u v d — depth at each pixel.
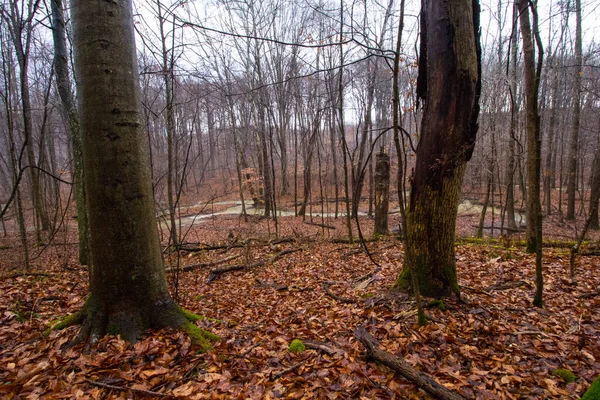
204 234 14.29
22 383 2.48
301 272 7.23
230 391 2.59
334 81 14.30
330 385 2.70
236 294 6.08
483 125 14.07
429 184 4.08
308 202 22.84
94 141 2.85
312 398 2.54
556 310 4.06
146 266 3.17
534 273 5.52
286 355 3.23
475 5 3.84
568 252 7.12
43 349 2.91
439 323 3.62
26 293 5.14
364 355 3.10
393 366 2.76
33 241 12.58
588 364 2.89
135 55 3.03
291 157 32.88
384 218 11.21
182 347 3.05
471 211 19.92
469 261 6.58
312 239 10.91
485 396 2.49
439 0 3.77
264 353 3.27
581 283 4.96
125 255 3.05
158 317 3.24
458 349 3.16
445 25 3.74
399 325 3.65
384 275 5.83
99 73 2.77
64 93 7.32
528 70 6.50
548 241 8.86
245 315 4.83
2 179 19.75
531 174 7.00
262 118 17.33
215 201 25.75
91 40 2.75
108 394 2.43
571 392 2.52
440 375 2.77
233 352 3.22
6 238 13.70
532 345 3.24
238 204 25.09
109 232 2.99
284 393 2.61
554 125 19.84
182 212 21.66
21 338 3.23
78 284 6.07
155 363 2.81
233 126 17.33
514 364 2.95
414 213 4.28
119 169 2.92
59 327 3.22
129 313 3.10
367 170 26.52
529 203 7.08
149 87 8.59
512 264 6.14
